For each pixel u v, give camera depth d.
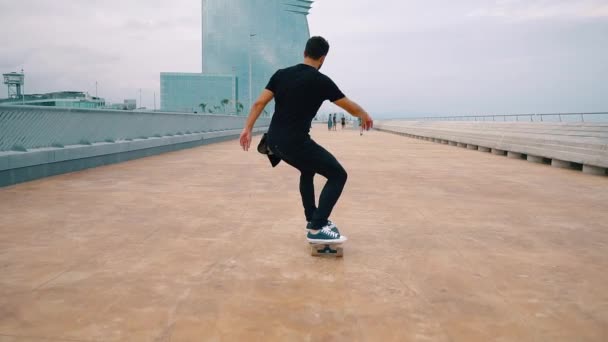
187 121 15.47
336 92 3.11
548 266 3.20
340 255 3.33
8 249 3.37
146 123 11.75
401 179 7.84
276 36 142.38
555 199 6.02
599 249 3.67
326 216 3.26
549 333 2.14
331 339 2.03
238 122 24.11
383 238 3.94
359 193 6.30
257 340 2.00
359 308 2.40
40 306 2.34
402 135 34.72
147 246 3.51
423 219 4.72
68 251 3.34
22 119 6.73
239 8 142.75
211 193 6.04
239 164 9.81
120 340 1.98
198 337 2.02
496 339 2.07
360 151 14.74
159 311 2.30
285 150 3.15
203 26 146.25
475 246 3.71
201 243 3.63
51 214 4.59
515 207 5.43
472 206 5.46
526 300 2.55
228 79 144.50
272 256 3.32
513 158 12.90
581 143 9.21
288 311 2.33
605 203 5.75
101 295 2.50
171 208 5.00
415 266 3.16
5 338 1.97
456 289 2.71
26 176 6.71
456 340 2.05
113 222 4.29
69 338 1.99
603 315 2.36
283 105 3.16
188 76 144.88
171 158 11.07
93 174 7.73
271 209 5.05
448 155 13.69
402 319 2.27
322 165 3.21
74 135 8.20
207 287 2.66
